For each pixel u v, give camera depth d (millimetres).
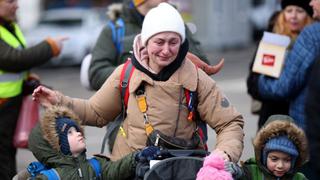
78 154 7004
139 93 7008
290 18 9148
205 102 6984
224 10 43219
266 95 8422
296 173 7113
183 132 6980
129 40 8758
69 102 7332
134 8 8938
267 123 7152
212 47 42469
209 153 6828
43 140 6961
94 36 34688
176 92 6922
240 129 6996
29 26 39156
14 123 10055
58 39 10250
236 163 6777
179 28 6848
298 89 8109
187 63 7055
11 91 9984
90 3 47031
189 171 6512
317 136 5523
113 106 7301
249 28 46438
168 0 8891
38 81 10180
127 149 7137
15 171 10148
